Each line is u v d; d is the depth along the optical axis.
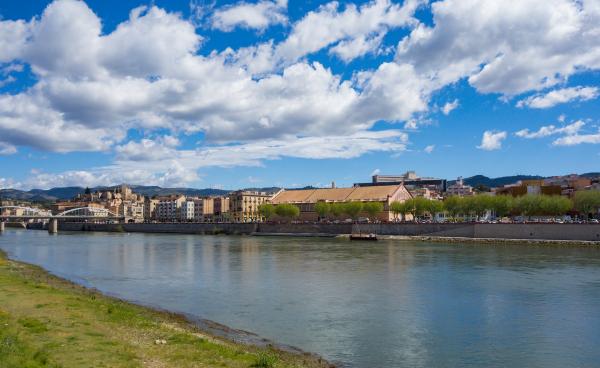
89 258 118.12
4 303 44.16
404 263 100.69
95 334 34.50
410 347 41.31
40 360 26.88
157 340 34.31
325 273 85.56
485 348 41.19
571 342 42.81
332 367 35.16
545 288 68.69
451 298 61.78
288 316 52.12
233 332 44.41
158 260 111.50
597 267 91.69
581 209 179.38
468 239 169.75
